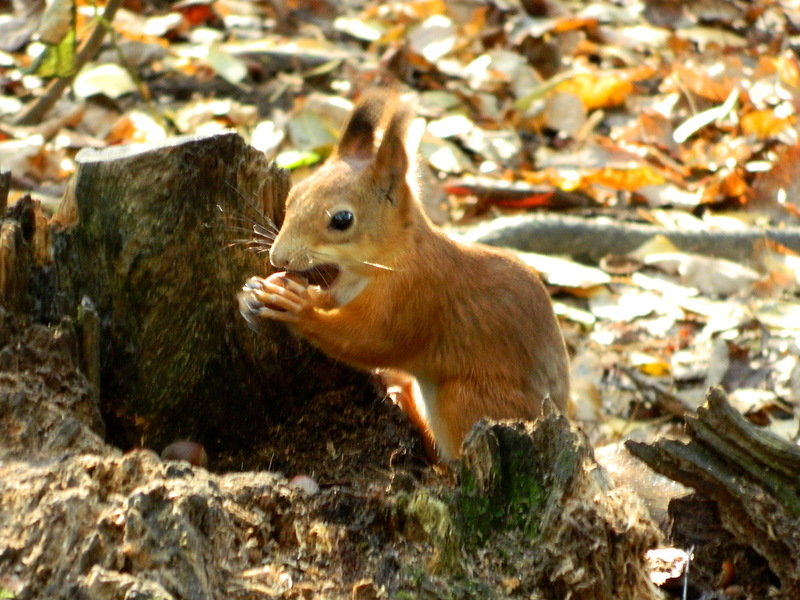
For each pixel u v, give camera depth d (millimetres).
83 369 7039
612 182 13195
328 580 5398
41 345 6660
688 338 10844
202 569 5086
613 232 12133
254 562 5375
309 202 7270
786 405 9812
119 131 13023
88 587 4844
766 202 13039
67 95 13734
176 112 13602
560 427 5742
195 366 7551
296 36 15750
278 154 12883
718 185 13156
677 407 9922
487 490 5707
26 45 14852
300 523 5602
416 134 7617
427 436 7953
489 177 13266
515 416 7598
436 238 7680
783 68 15000
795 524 6051
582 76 14664
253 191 7461
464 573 5516
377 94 7848
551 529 5559
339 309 7418
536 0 16562
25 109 13141
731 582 6328
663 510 7035
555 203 13016
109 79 13734
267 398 7824
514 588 5453
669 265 11891
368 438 7770
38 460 5824
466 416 7602
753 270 11977
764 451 6125
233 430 7809
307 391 7918
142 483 5402
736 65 15203
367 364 7645
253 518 5473
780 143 13742
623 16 16688
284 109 13891
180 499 5168
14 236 6812
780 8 17047
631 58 15742
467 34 15844
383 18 16344
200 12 15727
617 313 11227
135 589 4797
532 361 7719
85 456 5578
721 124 14359
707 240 12125
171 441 7691
